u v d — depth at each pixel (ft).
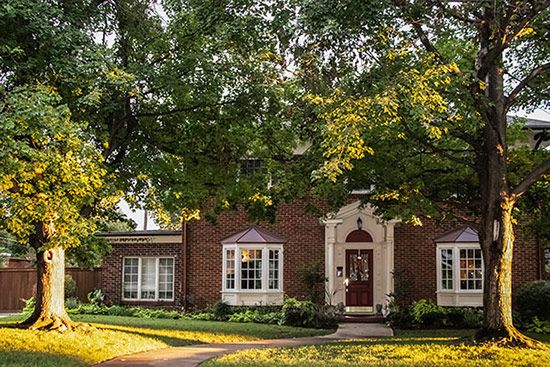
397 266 86.12
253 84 55.77
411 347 49.67
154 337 57.67
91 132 49.52
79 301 101.50
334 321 76.59
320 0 44.14
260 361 44.21
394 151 54.65
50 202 42.37
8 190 44.50
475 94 47.70
